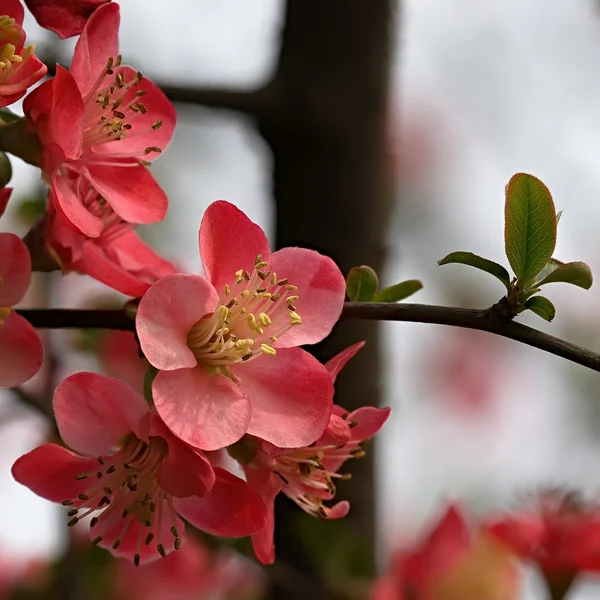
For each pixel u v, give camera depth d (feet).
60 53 2.71
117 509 2.45
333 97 2.79
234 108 2.79
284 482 2.46
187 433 2.39
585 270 2.38
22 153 2.45
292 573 2.79
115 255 2.51
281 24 2.82
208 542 2.81
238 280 2.43
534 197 2.38
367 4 2.81
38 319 2.44
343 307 2.44
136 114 2.50
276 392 2.43
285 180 2.82
